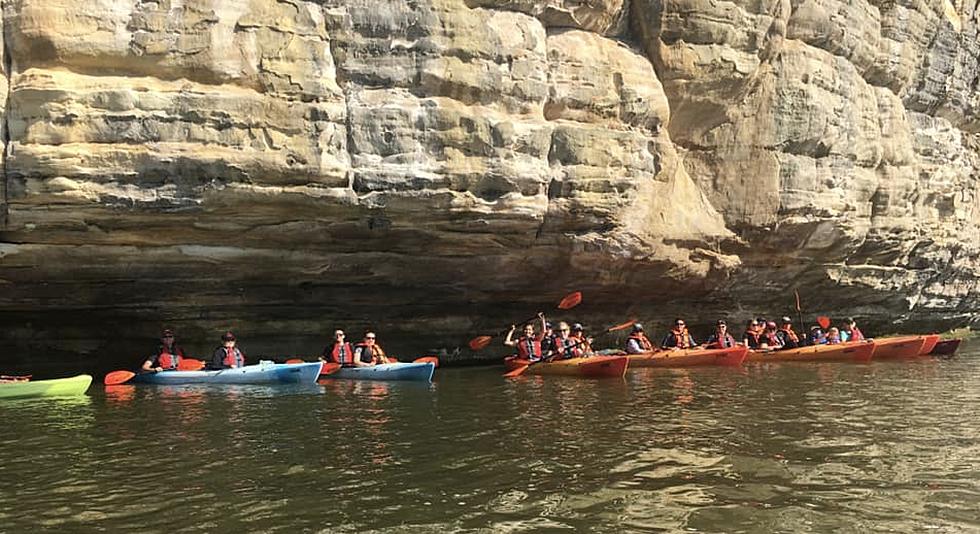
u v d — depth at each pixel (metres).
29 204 10.27
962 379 13.91
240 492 6.84
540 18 13.41
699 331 18.84
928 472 7.45
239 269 12.74
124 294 13.02
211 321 14.46
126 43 10.48
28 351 14.38
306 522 6.10
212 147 10.70
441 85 12.04
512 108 12.68
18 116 10.12
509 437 8.92
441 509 6.41
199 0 10.78
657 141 14.46
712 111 15.62
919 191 19.73
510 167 12.40
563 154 13.13
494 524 6.07
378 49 11.77
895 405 11.04
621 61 14.13
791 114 16.19
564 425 9.60
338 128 11.44
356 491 6.88
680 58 14.80
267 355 15.19
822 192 16.72
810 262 17.58
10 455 8.11
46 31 10.15
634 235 14.10
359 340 15.69
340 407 10.94
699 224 15.34
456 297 15.32
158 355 13.77
